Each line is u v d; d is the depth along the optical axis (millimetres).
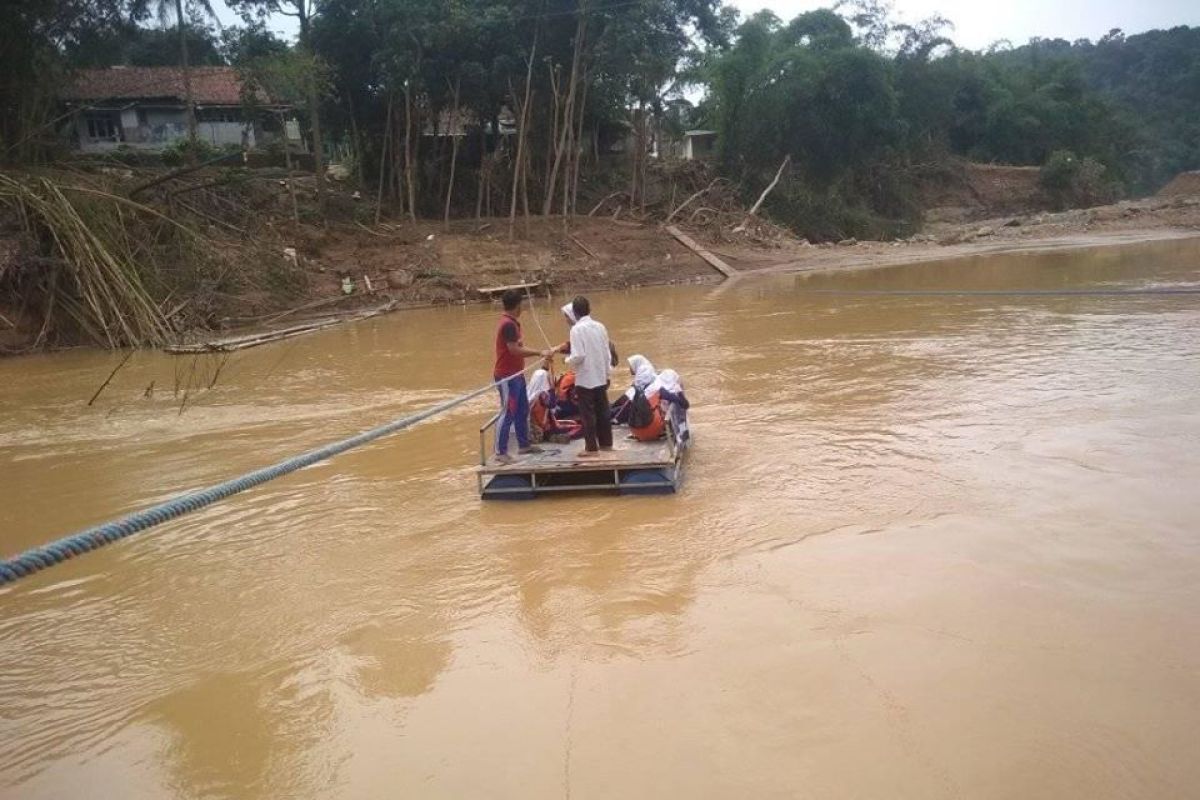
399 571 6457
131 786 4164
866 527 6625
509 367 8312
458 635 5395
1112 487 7113
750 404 11094
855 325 17250
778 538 6531
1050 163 60031
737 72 43156
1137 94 102688
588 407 8164
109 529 3521
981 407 10039
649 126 41844
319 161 28703
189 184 26141
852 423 9758
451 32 29281
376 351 17656
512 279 27078
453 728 4402
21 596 6426
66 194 21250
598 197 38281
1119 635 4840
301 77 28219
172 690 4996
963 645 4824
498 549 6758
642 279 28953
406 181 32969
